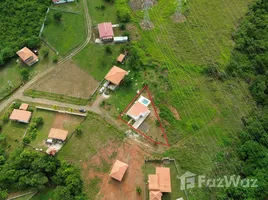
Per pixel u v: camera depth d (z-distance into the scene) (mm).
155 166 52750
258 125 54062
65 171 50250
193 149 54031
